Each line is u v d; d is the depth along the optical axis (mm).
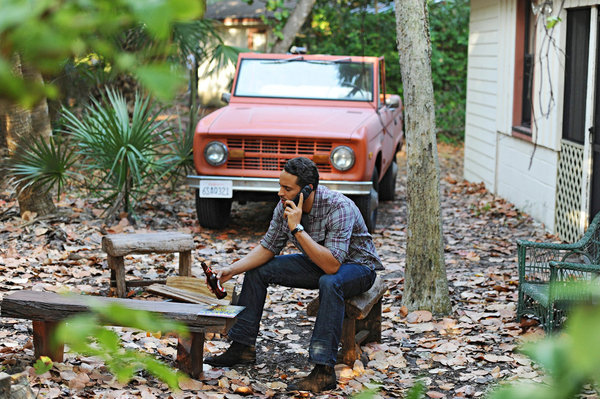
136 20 693
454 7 20469
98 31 682
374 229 9117
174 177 10875
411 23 5852
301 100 9438
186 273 6098
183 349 4156
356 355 4695
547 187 9219
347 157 8172
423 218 5875
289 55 9984
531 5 9898
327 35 20219
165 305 4109
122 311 985
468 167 13172
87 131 8719
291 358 4844
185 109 17422
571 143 8438
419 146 5832
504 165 11094
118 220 8805
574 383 641
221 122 8539
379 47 20047
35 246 7496
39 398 3609
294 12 15336
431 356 4938
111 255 5777
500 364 4781
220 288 4418
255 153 8352
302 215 4402
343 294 4297
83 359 4340
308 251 4246
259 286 4520
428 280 5887
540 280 5594
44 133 9164
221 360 4547
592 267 4887
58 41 646
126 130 8758
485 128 12031
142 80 715
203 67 23188
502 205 10609
